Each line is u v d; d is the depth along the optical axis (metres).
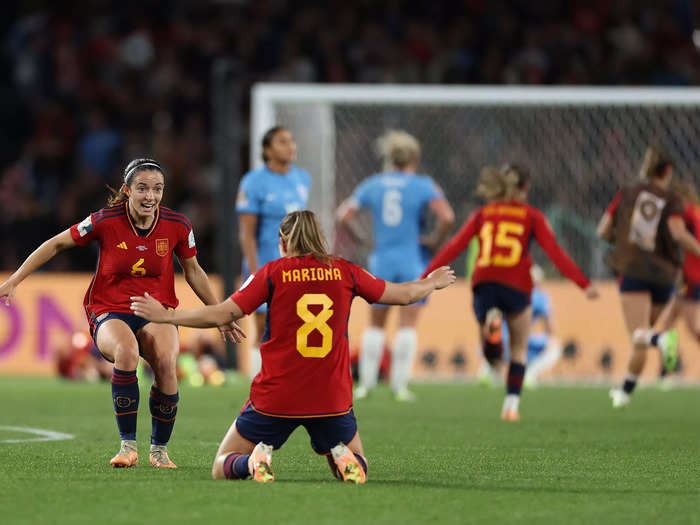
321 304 17.22
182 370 48.78
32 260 19.52
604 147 56.53
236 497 15.81
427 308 53.34
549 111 56.97
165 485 17.02
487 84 74.06
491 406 37.16
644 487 17.70
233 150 49.81
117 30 79.62
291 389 17.20
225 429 27.95
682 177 55.88
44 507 14.94
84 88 76.88
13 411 33.72
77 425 29.00
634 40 76.94
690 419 32.69
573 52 75.69
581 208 56.31
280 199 32.84
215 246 66.62
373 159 56.94
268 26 78.81
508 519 14.36
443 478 18.69
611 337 52.47
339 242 53.31
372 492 16.55
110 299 19.83
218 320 17.06
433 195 39.34
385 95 50.22
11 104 77.56
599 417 33.28
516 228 31.67
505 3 78.62
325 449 17.92
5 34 81.88
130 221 19.55
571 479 18.70
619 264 33.84
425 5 78.81
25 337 55.12
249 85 71.50
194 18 79.31
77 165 73.69
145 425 29.03
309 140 50.94
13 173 71.88
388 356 50.31
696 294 42.47
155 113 75.50
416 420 31.62
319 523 13.87
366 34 76.94
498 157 57.12
